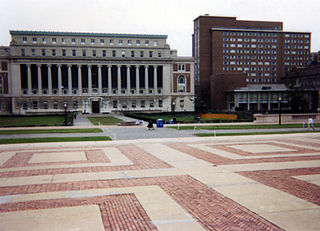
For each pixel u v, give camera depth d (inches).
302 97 4343.0
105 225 393.4
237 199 487.8
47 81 4808.1
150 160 807.7
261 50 5900.6
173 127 1921.8
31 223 400.2
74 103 4692.4
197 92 5905.5
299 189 537.6
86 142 1155.9
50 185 575.8
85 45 4650.6
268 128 1774.1
